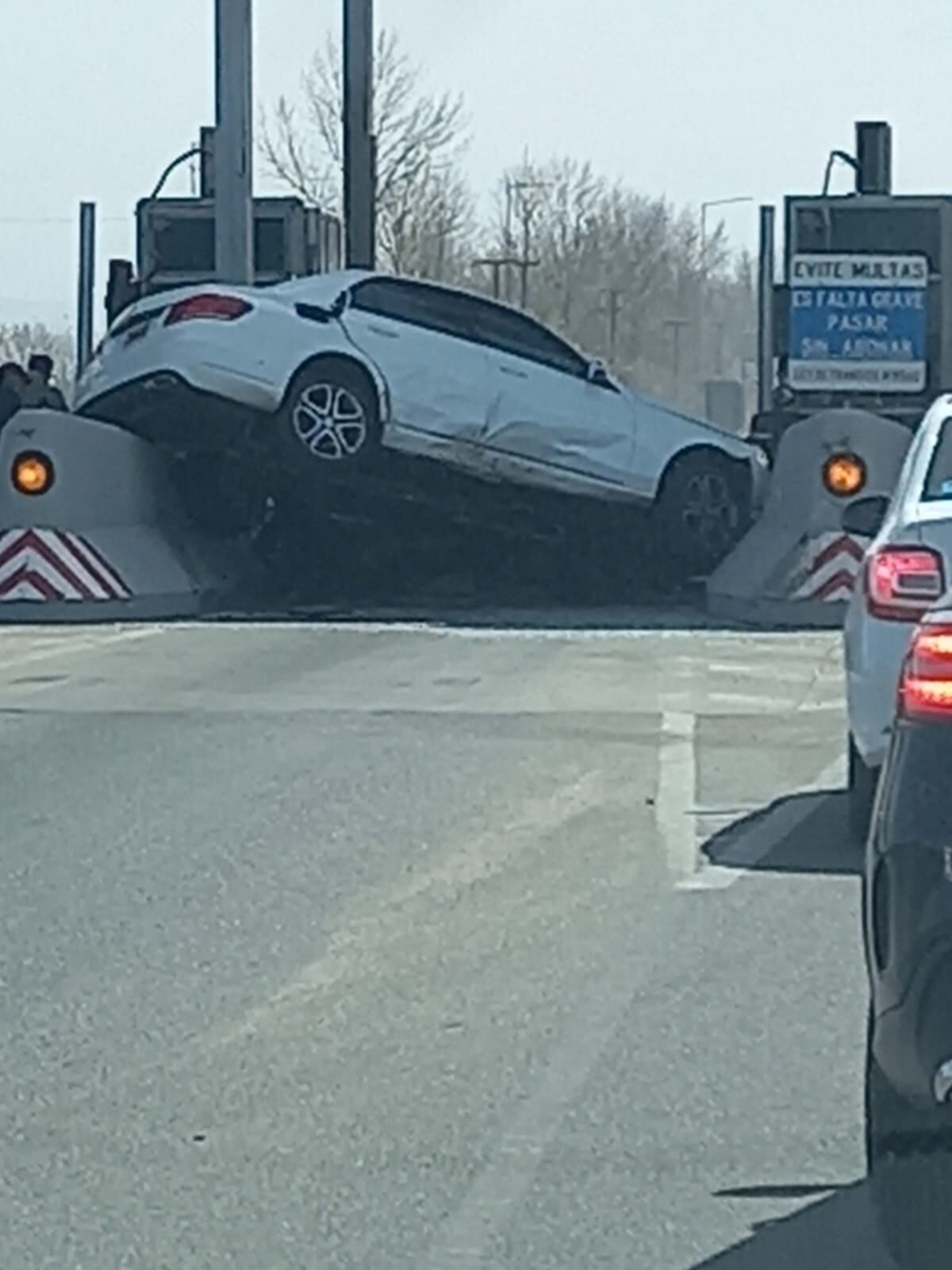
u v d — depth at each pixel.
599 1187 6.20
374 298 20.73
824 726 13.96
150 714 14.34
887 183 29.20
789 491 21.03
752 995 7.99
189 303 20.39
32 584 20.69
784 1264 5.67
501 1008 7.84
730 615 21.11
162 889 9.56
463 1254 5.75
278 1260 5.71
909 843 5.24
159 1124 6.70
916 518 9.89
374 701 14.95
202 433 21.03
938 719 5.34
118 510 21.30
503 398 20.89
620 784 11.94
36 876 9.81
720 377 73.31
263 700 14.97
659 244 69.50
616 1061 7.27
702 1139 6.55
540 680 16.11
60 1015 7.77
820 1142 6.52
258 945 8.67
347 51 27.78
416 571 22.80
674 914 9.14
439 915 9.12
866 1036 6.84
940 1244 5.41
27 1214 6.02
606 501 21.39
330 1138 6.57
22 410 21.62
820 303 23.61
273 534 22.69
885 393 23.64
